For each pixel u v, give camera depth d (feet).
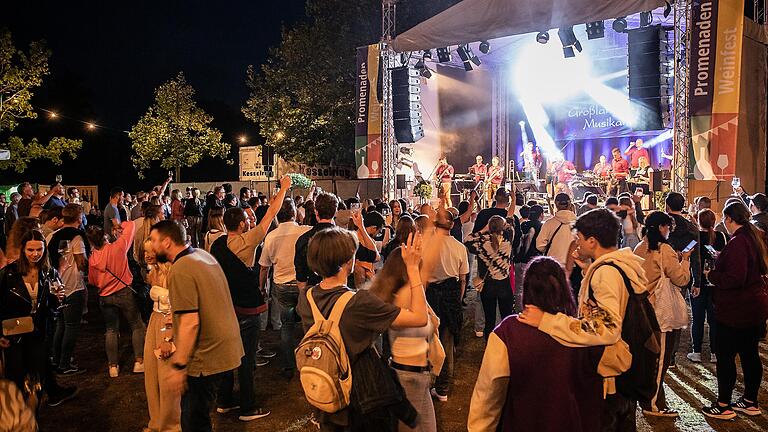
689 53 37.60
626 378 9.67
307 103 86.84
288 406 18.74
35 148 79.77
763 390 19.36
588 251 10.57
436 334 12.37
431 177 65.41
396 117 52.54
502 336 8.77
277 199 17.65
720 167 36.78
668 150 64.54
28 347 14.94
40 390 15.12
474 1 47.78
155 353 14.25
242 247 17.19
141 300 22.75
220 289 13.06
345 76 85.35
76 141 82.33
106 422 17.62
